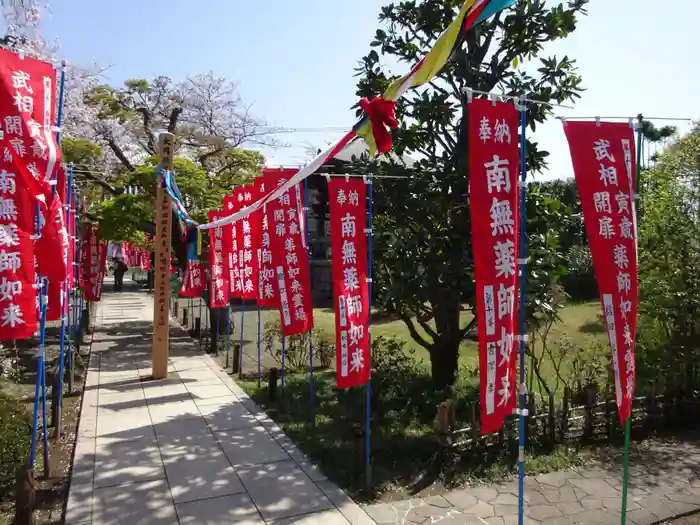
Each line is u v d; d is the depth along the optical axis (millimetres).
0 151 5062
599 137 4695
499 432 7270
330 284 26062
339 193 6742
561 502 6102
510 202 4395
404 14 9172
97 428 8281
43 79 5203
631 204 4793
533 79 8281
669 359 9148
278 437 8008
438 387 9883
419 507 5961
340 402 9578
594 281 21578
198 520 5586
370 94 9180
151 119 19219
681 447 7746
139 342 15555
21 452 6879
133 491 6211
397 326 17953
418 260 8531
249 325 19422
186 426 8453
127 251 35062
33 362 12586
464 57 8172
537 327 8094
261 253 9781
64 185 6961
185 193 15383
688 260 9188
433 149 9273
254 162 18828
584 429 7832
